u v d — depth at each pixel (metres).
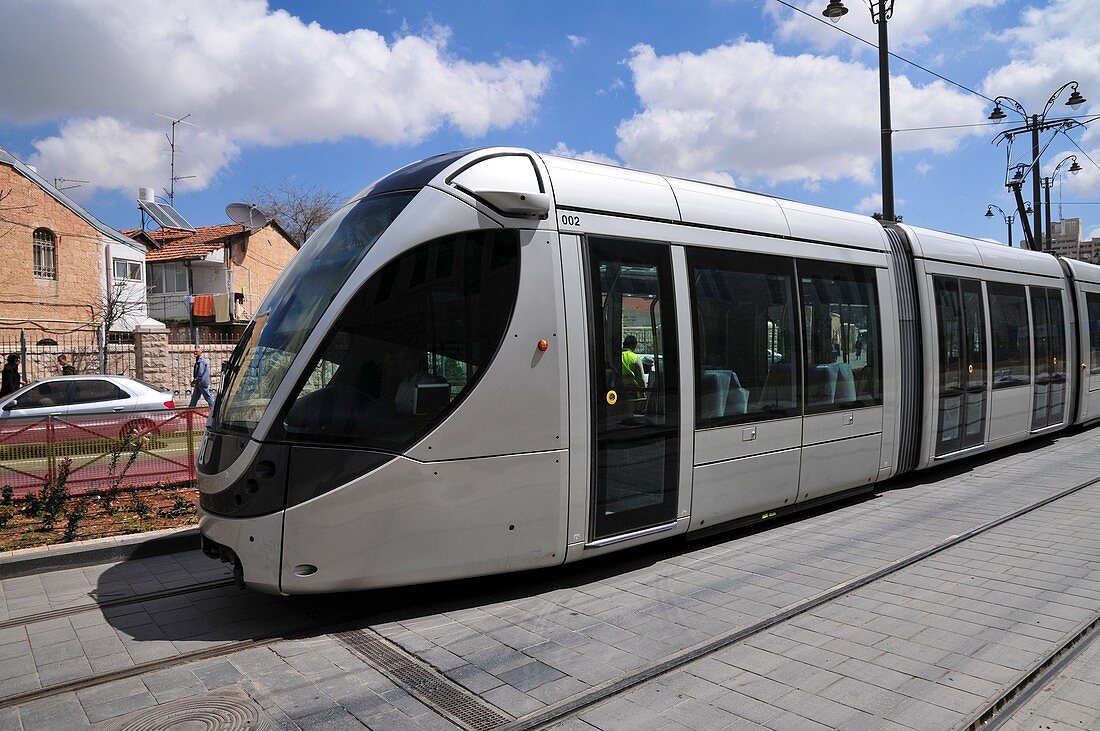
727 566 6.42
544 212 5.55
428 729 3.76
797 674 4.33
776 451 7.19
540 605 5.54
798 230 7.66
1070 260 13.73
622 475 5.94
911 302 9.13
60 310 28.23
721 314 6.71
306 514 4.89
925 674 4.29
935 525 7.68
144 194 42.88
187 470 10.16
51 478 9.41
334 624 5.22
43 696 4.22
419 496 5.07
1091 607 5.31
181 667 4.56
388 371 5.09
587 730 3.74
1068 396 13.05
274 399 5.03
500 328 5.34
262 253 41.47
